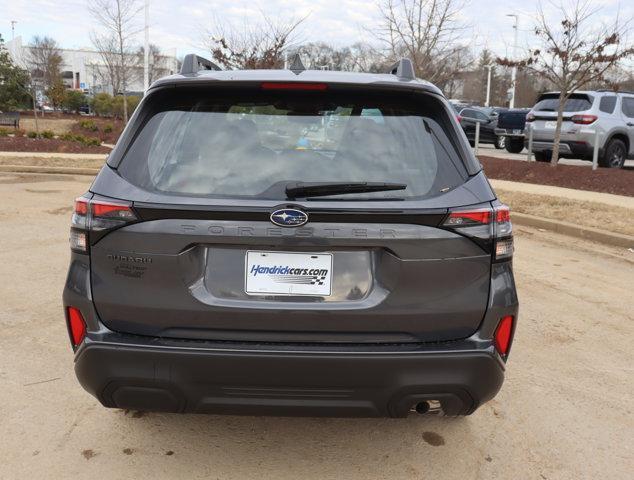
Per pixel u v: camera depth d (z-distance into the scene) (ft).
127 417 11.07
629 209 33.63
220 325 8.30
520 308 18.04
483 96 154.40
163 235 8.19
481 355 8.40
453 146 9.02
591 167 48.83
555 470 9.91
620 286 20.72
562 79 47.39
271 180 8.47
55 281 18.94
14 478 9.21
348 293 8.36
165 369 8.22
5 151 60.90
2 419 10.87
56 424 10.77
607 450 10.56
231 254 8.34
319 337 8.33
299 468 9.70
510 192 39.96
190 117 9.13
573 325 16.76
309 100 9.24
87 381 8.55
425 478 9.55
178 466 9.65
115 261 8.36
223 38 68.95
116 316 8.46
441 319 8.46
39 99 156.87
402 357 8.18
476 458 10.16
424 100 9.34
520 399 12.34
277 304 8.29
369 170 8.64
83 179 44.52
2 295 17.47
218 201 8.21
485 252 8.51
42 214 29.71
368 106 9.26
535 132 52.47
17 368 12.89
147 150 8.79
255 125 9.04
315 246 8.22
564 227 29.68
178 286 8.25
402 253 8.25
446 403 8.70
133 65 133.08
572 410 11.94
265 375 8.18
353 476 9.53
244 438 10.52
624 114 51.29
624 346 15.37
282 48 69.97
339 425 11.05
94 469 9.50
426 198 8.39
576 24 46.80
